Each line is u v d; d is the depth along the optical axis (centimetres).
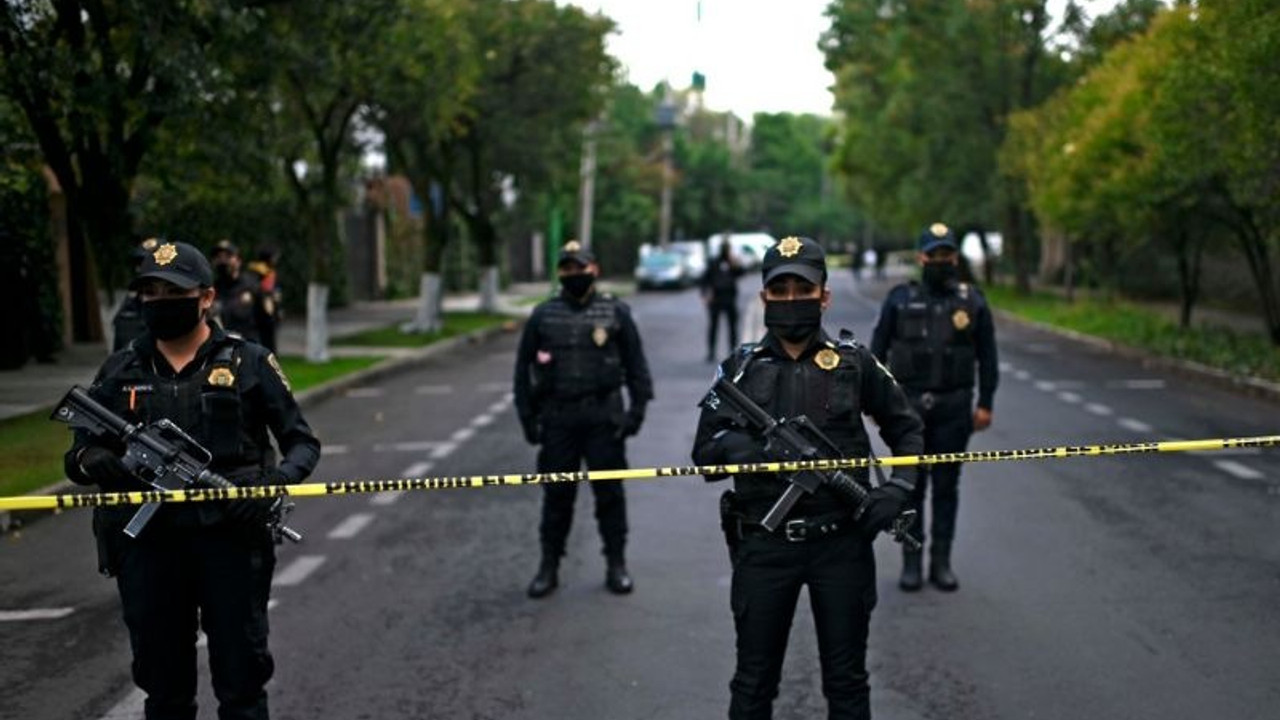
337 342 2172
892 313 657
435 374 1791
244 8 1136
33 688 527
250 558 374
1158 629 587
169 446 361
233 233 2461
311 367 1744
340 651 570
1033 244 4559
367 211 3562
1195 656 549
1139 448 441
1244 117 1238
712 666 547
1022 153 2472
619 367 659
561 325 652
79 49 1055
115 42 1174
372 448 1139
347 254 3284
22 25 1023
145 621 371
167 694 382
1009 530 788
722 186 6662
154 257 368
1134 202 1694
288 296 2853
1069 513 834
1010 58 2755
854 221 8856
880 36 2938
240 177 1348
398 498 909
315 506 883
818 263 391
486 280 2981
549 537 662
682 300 3797
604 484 663
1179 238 1905
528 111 2550
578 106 2578
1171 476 952
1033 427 1203
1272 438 450
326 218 1833
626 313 665
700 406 408
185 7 1058
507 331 2669
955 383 648
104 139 1230
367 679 534
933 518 664
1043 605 628
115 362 379
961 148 2942
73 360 1753
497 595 660
